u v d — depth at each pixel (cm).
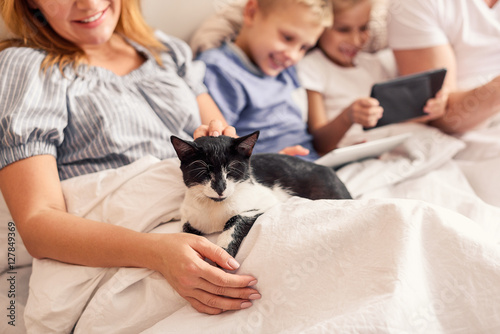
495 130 153
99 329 79
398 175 132
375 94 143
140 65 126
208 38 163
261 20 155
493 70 169
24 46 112
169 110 117
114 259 81
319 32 159
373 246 75
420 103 151
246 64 160
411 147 142
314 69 179
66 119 103
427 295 70
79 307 83
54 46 112
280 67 162
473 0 162
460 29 165
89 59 117
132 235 81
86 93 107
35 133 96
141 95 116
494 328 68
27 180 93
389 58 189
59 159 106
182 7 166
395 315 64
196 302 76
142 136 110
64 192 98
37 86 99
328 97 182
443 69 146
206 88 146
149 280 81
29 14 109
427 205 78
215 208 85
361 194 123
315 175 100
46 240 85
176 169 98
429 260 73
